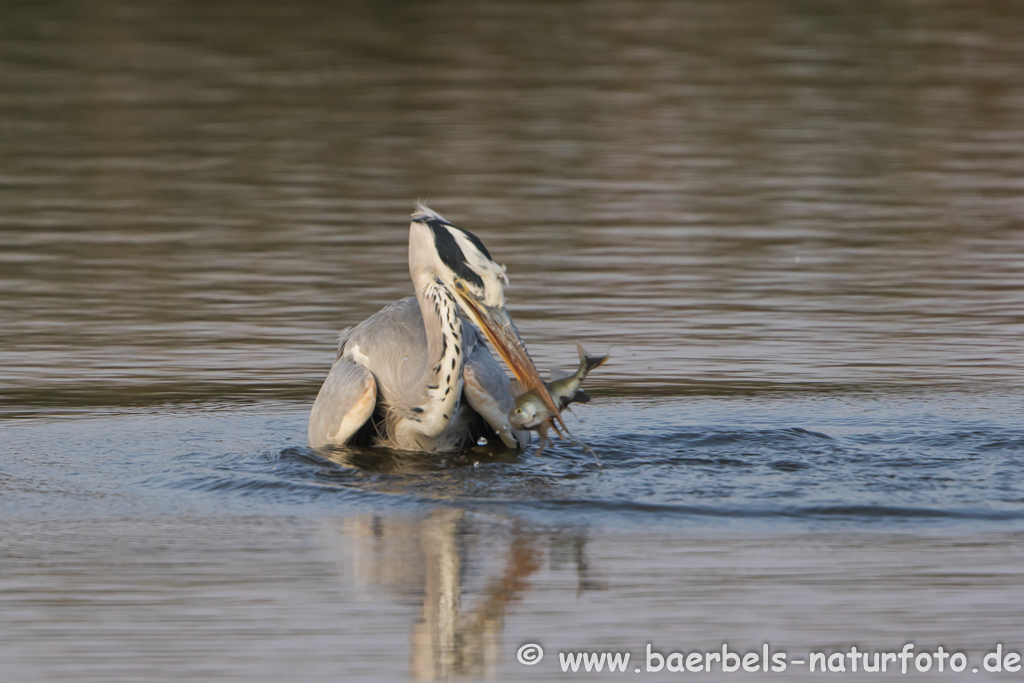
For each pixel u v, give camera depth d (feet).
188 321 55.67
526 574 30.30
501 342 37.52
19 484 36.88
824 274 63.00
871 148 90.63
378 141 91.66
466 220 72.18
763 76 115.14
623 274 62.80
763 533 32.86
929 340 53.16
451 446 40.91
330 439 39.86
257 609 28.60
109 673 25.84
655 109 102.63
